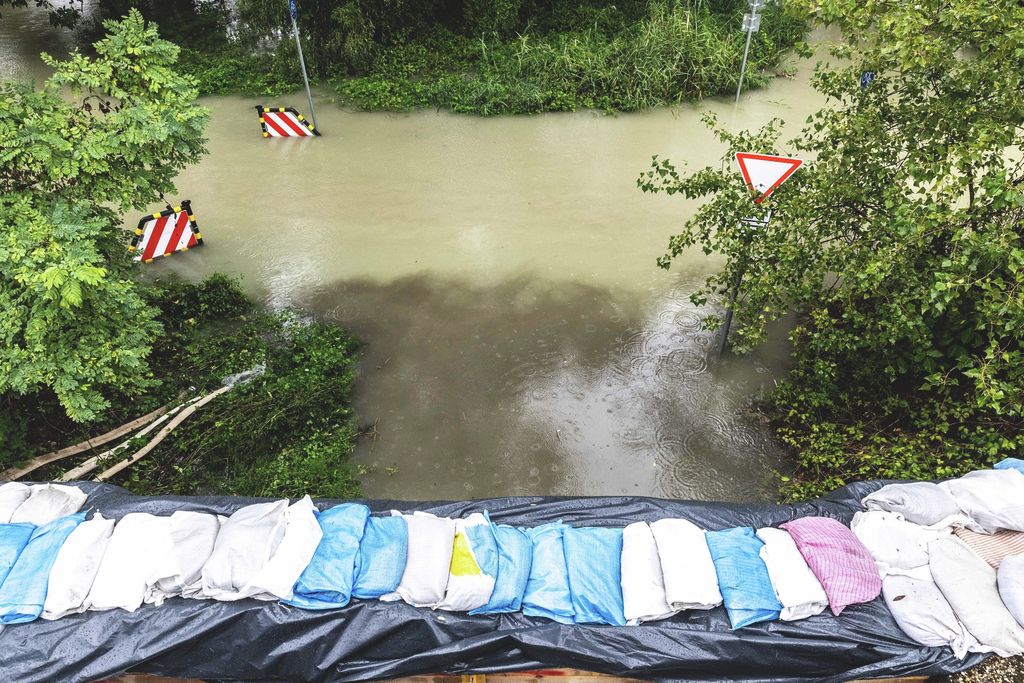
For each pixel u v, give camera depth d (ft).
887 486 15.65
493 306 27.37
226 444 21.49
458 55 47.91
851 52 20.38
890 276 19.62
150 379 23.67
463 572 13.94
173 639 13.41
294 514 15.01
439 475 20.89
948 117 18.83
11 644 13.30
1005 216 18.04
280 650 13.56
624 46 44.80
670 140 39.19
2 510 15.67
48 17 54.60
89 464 20.53
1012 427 20.02
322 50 45.73
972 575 13.57
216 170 36.52
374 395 23.65
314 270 29.43
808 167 26.35
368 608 13.76
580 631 13.62
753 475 20.63
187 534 14.47
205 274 29.19
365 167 36.88
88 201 20.72
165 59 21.44
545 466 21.12
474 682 13.85
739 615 13.34
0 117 19.20
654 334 25.84
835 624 13.43
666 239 30.94
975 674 12.94
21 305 18.97
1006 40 16.63
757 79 43.42
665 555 14.08
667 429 22.18
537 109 42.37
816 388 22.71
